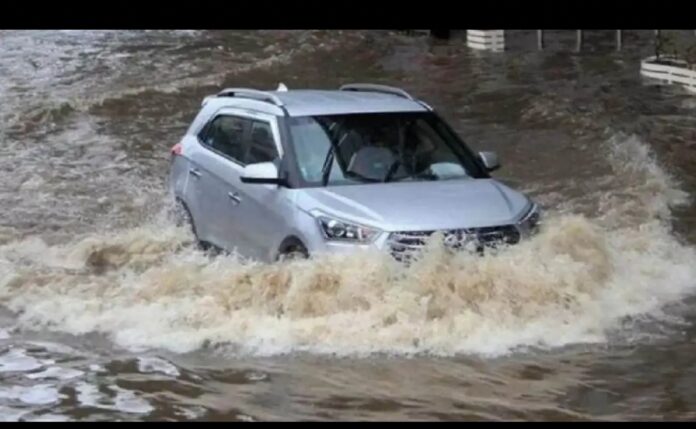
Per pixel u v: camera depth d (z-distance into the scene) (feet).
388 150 33.96
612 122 67.51
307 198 31.76
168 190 41.39
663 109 72.23
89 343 30.14
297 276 30.78
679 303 32.86
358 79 89.66
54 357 29.12
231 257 35.24
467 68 94.58
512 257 30.81
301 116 34.53
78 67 94.48
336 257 30.35
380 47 108.68
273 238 32.89
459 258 30.22
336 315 29.91
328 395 26.04
